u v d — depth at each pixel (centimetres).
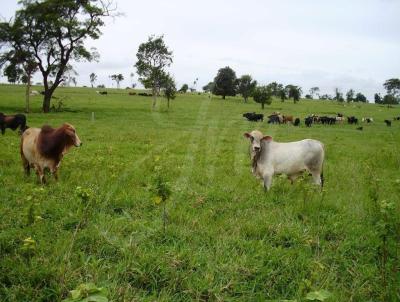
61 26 3975
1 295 446
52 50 4197
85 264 499
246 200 869
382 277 487
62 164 1204
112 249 564
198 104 6119
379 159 1609
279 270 528
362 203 838
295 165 959
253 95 6956
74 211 723
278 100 10669
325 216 765
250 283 494
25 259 515
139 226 655
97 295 313
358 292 475
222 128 2275
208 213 747
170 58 5506
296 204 833
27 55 4038
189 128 2739
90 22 4253
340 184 1082
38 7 4038
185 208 770
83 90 9750
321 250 603
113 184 935
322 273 514
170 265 520
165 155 1455
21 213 686
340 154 1894
